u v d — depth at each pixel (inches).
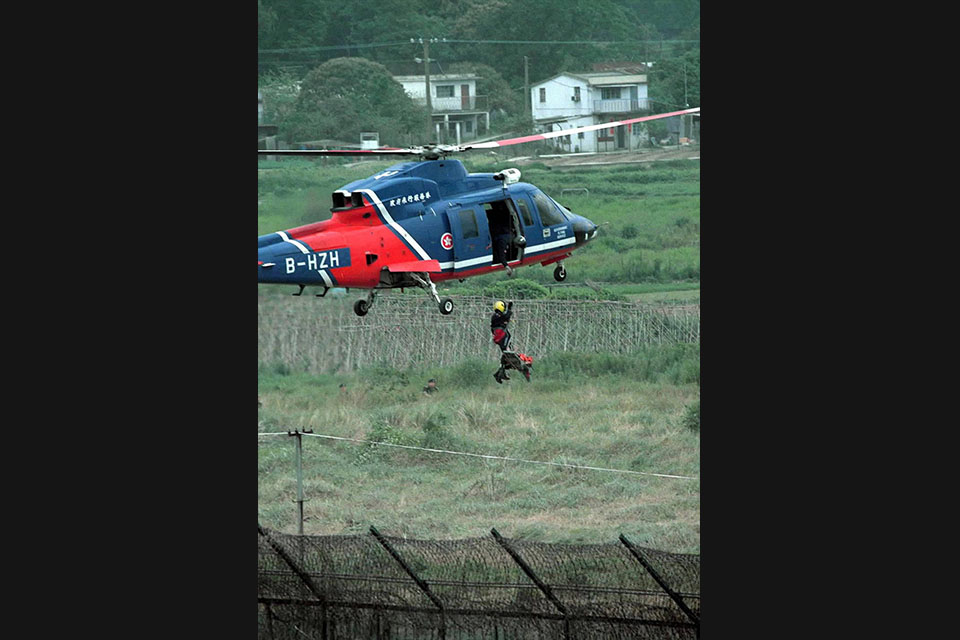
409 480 6269.7
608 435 6988.2
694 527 5349.4
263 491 6112.2
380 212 4065.0
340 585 3378.4
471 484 6117.1
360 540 3437.5
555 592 3292.3
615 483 6097.4
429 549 3430.1
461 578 3388.3
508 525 5546.3
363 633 3344.0
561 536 5275.6
